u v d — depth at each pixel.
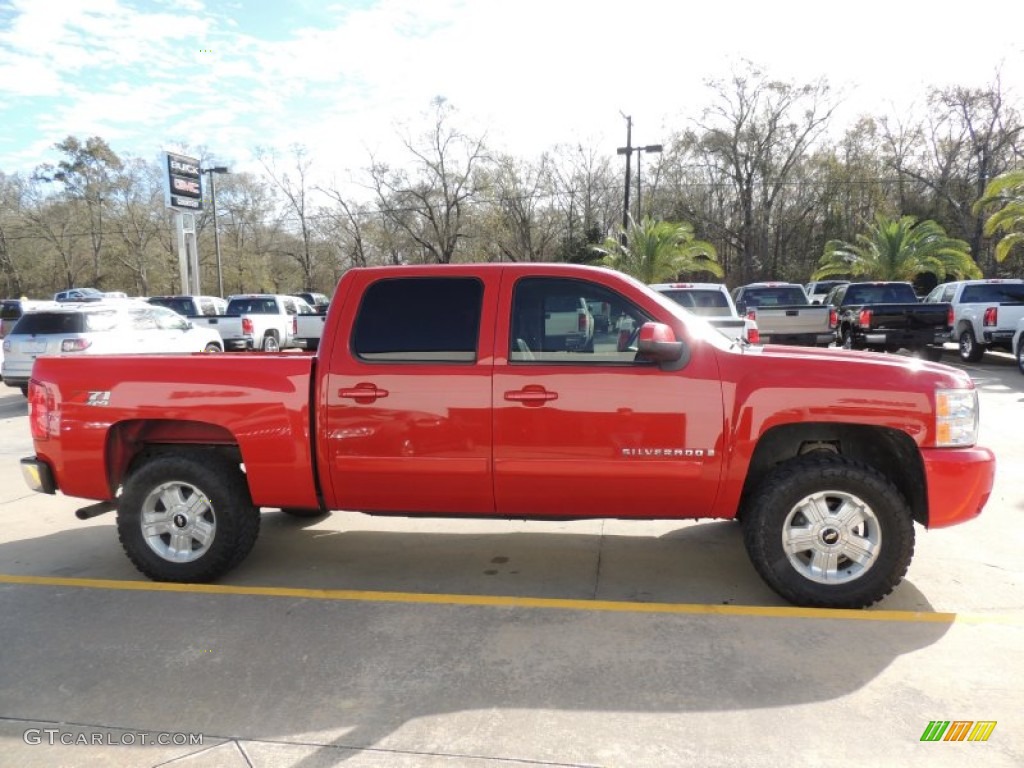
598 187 51.59
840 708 2.98
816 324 14.94
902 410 3.73
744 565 4.71
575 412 3.92
